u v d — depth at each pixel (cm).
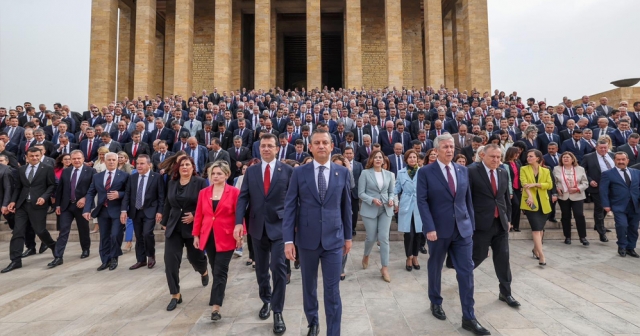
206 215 455
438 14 2497
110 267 665
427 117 1334
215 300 430
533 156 654
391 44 2455
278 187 441
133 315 448
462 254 420
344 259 596
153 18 2616
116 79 2716
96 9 2550
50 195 721
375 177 614
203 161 979
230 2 2569
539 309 456
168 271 472
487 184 473
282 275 413
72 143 1134
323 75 3856
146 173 683
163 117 1429
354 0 2503
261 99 1725
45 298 511
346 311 457
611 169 737
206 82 2920
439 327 410
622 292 514
